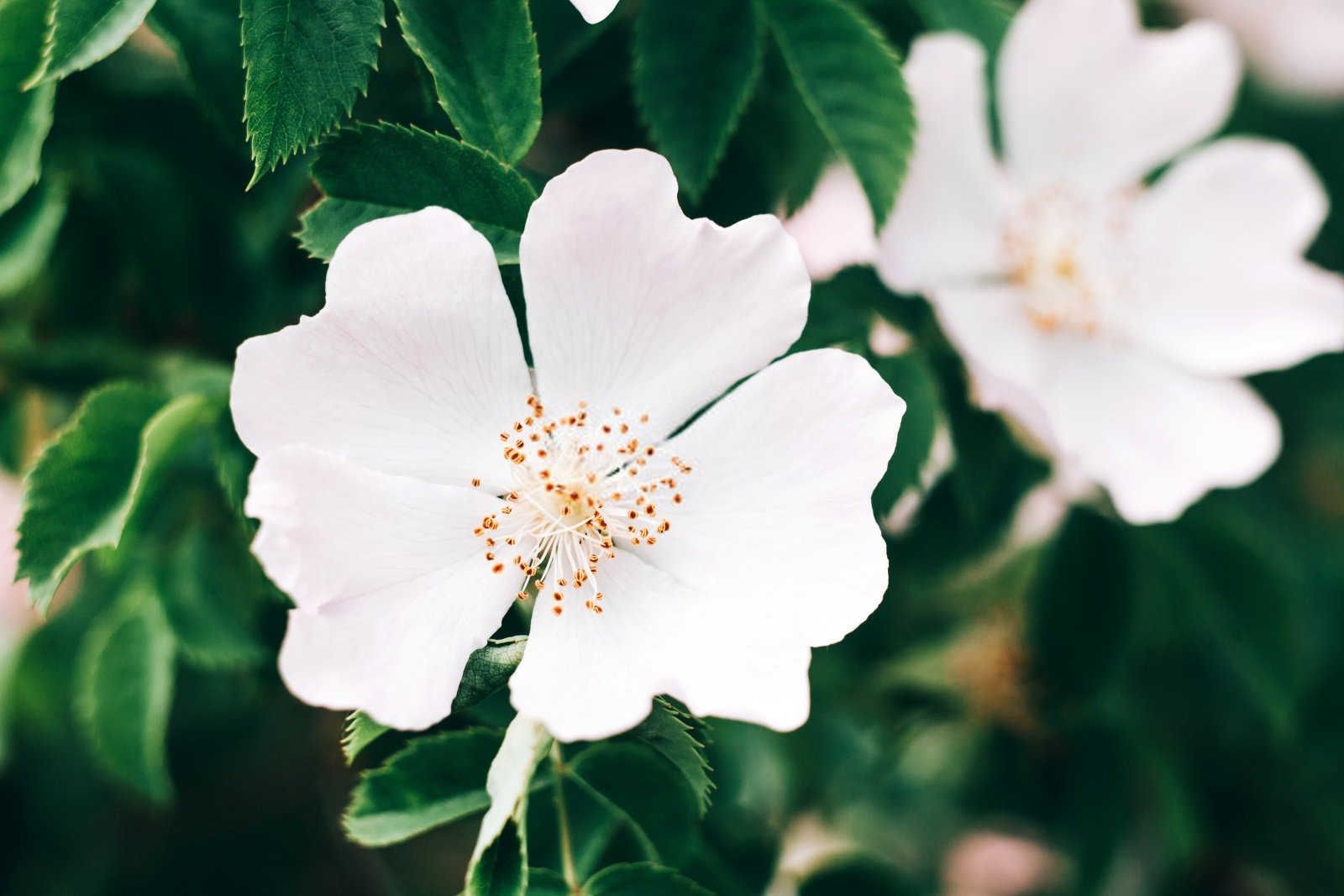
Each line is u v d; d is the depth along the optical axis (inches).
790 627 8.5
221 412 9.4
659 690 8.4
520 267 8.6
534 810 9.3
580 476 8.8
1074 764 12.3
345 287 8.3
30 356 10.6
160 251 10.3
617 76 10.1
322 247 8.6
